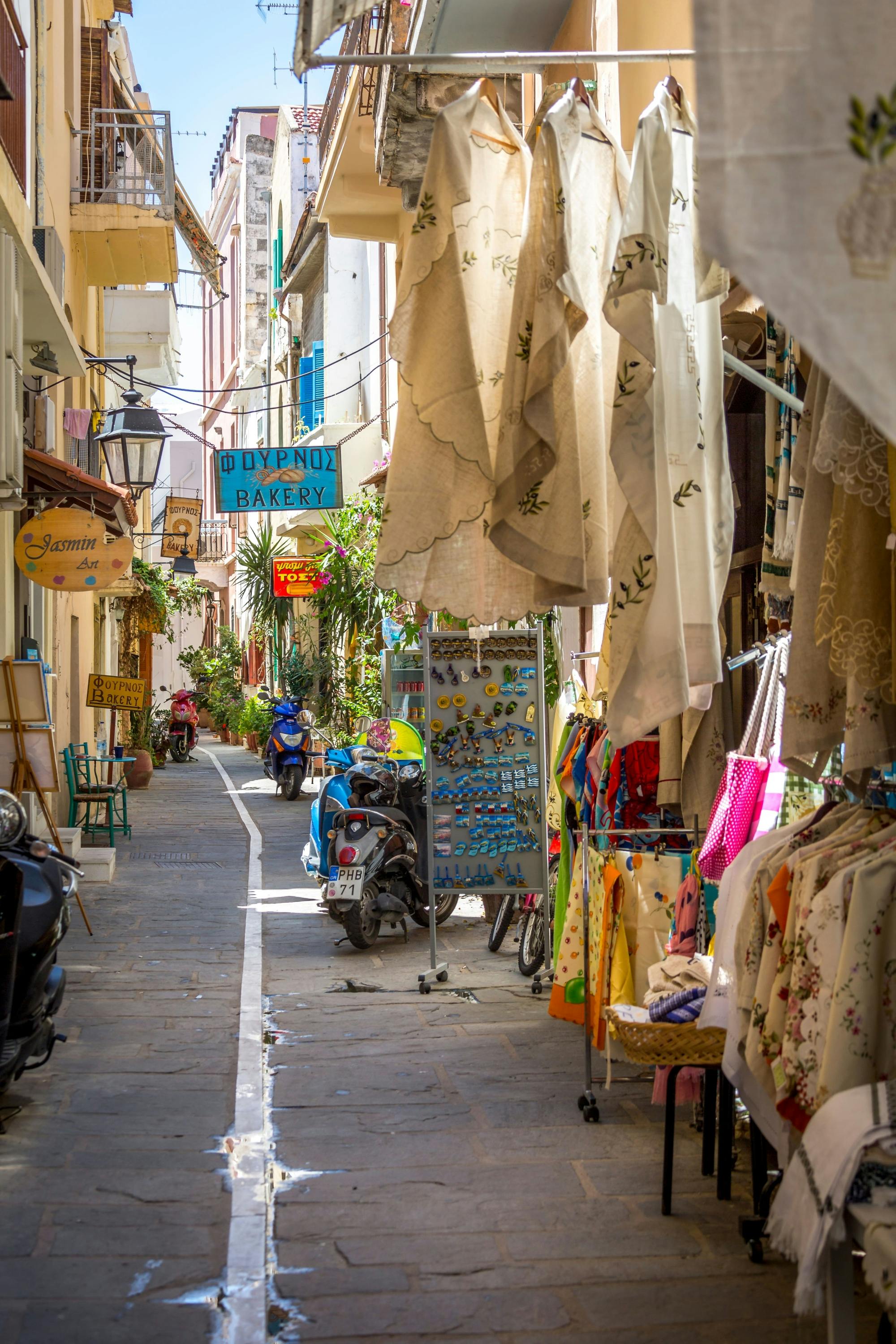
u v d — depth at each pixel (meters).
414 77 9.59
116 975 7.77
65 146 14.27
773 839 3.99
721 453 4.28
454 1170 4.59
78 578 9.48
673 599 3.98
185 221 21.20
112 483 12.38
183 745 30.36
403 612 11.82
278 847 14.56
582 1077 5.73
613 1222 4.12
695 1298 3.60
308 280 26.23
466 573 4.43
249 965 8.11
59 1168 4.54
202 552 37.44
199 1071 5.78
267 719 27.59
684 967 4.70
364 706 16.97
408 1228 4.06
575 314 4.00
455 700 7.78
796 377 4.70
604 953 5.46
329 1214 4.16
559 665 10.01
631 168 4.39
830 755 3.71
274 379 33.16
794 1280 3.71
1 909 4.69
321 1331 3.38
